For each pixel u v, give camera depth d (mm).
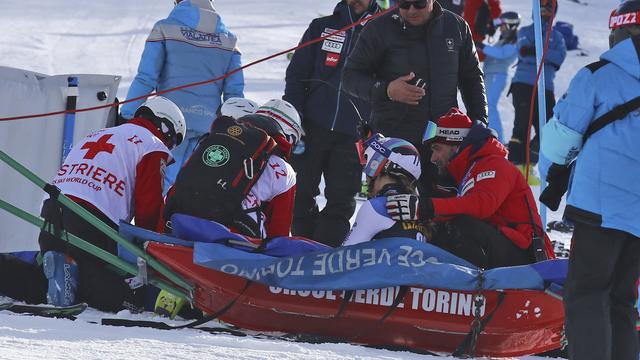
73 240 19344
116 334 17188
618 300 15781
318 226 28328
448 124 21688
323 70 28391
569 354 15359
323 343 18219
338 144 28484
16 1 100688
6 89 23203
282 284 18328
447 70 24391
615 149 15055
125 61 73375
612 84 15109
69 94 23609
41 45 77125
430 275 18234
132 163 21625
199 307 19109
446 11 24766
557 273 18406
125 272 21141
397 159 19594
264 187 20250
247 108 24516
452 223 19703
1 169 23234
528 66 47000
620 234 15250
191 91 28953
